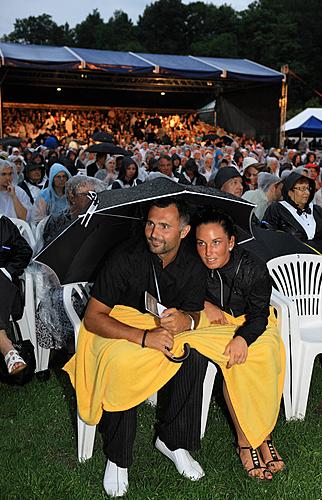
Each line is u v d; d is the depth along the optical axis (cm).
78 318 338
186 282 298
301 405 358
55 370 434
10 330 477
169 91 2672
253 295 312
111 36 6438
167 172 898
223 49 5734
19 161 925
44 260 311
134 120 2820
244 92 2519
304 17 5906
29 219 562
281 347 320
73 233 303
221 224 296
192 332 297
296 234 505
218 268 313
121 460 285
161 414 361
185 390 293
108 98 2877
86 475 298
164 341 280
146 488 286
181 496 279
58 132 2661
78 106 2828
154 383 282
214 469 304
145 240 297
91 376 296
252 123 2497
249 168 744
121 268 291
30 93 2769
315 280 406
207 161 1320
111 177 1018
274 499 278
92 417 291
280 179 599
